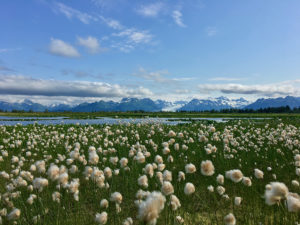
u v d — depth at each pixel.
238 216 4.19
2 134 17.00
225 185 5.62
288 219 3.57
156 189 4.98
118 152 9.39
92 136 14.55
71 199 4.98
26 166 7.95
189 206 4.67
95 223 3.87
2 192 5.09
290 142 9.38
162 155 8.88
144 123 18.88
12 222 3.63
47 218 3.94
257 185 5.51
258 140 11.10
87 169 4.50
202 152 9.15
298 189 5.14
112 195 3.55
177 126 20.89
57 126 24.17
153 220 1.94
